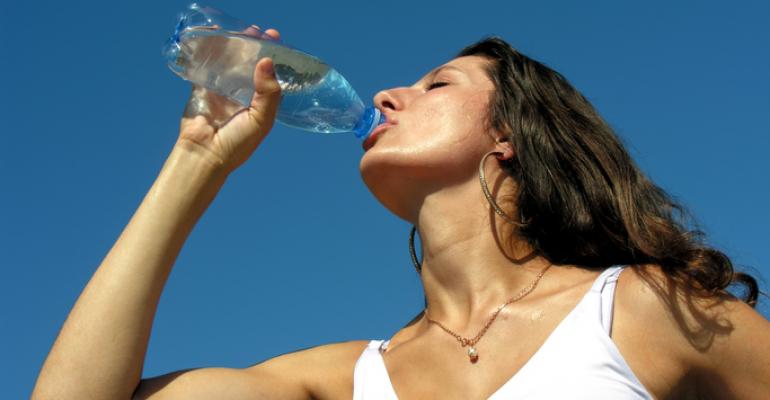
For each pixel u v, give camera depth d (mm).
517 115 1757
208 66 1677
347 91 1824
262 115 1653
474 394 1563
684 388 1557
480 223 1686
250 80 1690
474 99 1753
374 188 1733
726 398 1556
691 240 1620
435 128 1718
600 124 1780
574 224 1694
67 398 1556
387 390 1609
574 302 1593
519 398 1519
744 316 1559
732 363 1548
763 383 1544
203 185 1634
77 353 1567
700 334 1550
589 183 1721
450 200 1698
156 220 1615
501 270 1662
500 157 1735
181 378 1622
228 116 1674
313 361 1684
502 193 1721
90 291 1593
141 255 1601
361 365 1646
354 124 1824
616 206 1703
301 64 1787
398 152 1701
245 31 1727
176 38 1681
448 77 1797
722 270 1580
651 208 1736
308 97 1820
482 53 1838
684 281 1578
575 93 1810
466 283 1664
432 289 1687
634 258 1659
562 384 1516
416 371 1612
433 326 1656
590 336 1542
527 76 1793
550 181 1723
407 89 1800
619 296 1579
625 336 1554
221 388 1625
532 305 1609
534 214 1711
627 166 1751
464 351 1601
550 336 1555
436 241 1688
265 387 1647
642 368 1538
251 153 1659
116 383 1569
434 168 1697
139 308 1587
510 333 1595
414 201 1720
